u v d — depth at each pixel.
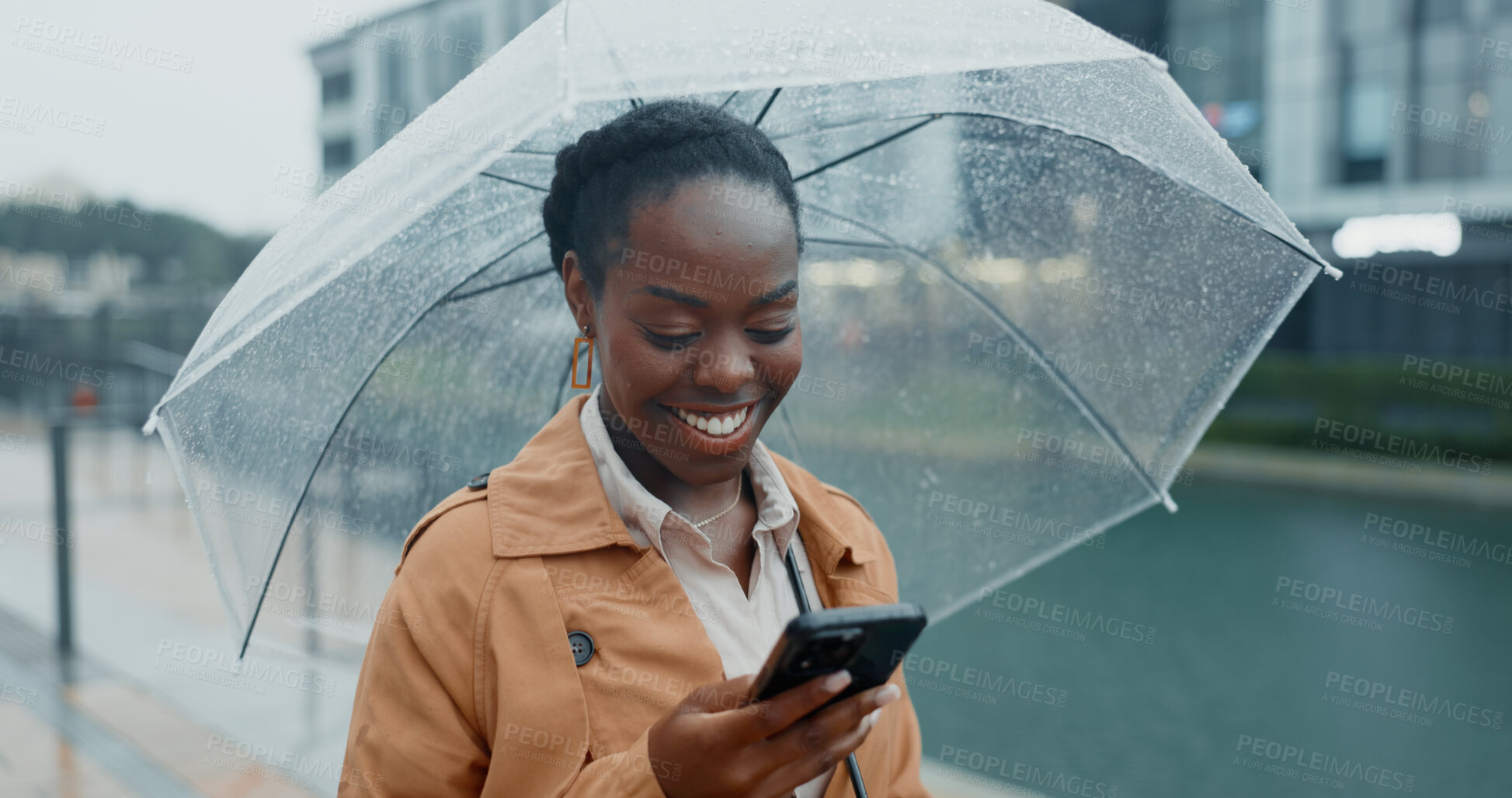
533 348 1.62
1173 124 1.31
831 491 1.39
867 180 1.63
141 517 7.76
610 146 1.02
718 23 0.98
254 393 1.28
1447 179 19.45
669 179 0.97
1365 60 20.08
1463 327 19.00
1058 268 1.70
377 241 0.97
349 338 1.34
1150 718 5.01
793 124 1.48
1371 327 20.09
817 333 1.82
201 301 16.72
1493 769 4.46
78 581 5.92
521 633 1.01
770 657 0.80
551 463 1.12
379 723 1.02
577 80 0.87
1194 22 21.67
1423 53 19.52
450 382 1.54
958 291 1.81
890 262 1.78
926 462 1.90
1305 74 20.56
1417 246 19.73
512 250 1.45
